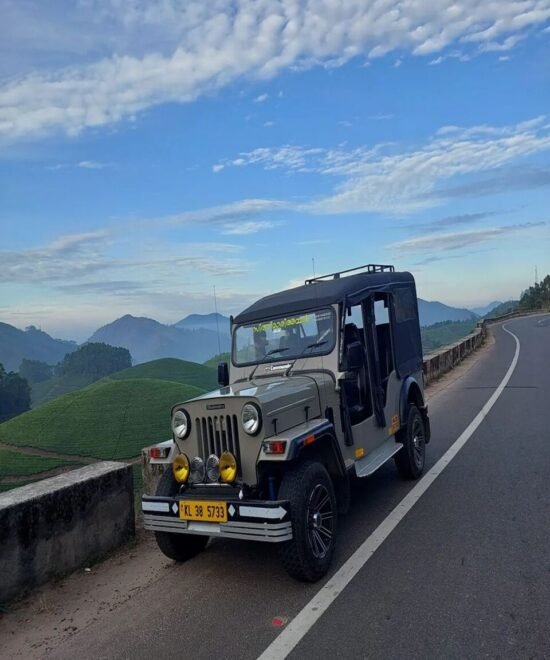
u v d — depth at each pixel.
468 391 14.17
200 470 4.51
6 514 4.31
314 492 4.32
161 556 5.13
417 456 6.99
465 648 3.25
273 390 4.69
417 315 7.88
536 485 6.24
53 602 4.36
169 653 3.48
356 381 5.95
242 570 4.63
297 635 3.53
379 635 3.46
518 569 4.20
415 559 4.52
